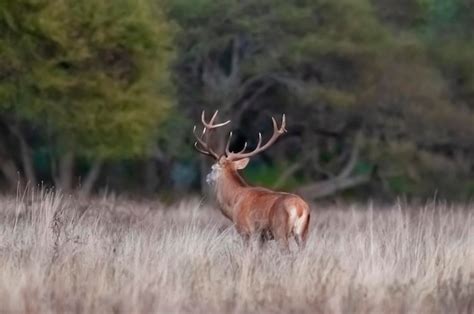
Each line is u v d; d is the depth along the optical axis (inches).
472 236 1664.6
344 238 1641.2
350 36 5211.6
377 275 1341.0
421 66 5319.9
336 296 1243.8
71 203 1937.7
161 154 4909.0
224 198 1667.1
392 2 5689.0
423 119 5206.7
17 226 1647.4
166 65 4234.7
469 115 5241.1
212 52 5044.3
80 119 3998.5
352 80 5255.9
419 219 1884.8
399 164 5152.6
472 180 5221.5
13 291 1221.1
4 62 3865.7
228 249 1518.2
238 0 5073.8
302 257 1427.2
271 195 1626.5
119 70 4045.3
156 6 4630.9
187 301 1231.5
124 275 1316.4
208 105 5007.4
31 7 3826.3
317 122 5147.6
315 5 5191.9
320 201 4603.8
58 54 3907.5
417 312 1229.1
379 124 5187.0
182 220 2060.8
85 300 1208.2
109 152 4104.3
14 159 4594.0
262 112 5157.5
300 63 5187.0
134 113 4025.6
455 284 1306.6
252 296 1262.3
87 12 3887.8
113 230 1669.5
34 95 3949.3
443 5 5777.6
